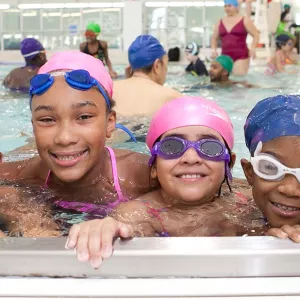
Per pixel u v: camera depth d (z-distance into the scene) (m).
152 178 1.99
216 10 13.21
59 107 1.76
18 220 1.75
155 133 1.98
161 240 1.08
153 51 3.68
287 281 1.01
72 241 1.06
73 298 0.98
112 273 1.03
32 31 13.82
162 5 13.35
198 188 1.80
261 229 1.64
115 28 13.52
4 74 7.76
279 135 1.55
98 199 2.00
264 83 6.00
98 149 1.87
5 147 2.85
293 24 11.10
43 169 2.12
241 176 2.38
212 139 1.82
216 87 5.61
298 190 1.48
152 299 0.98
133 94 3.38
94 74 1.94
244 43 7.43
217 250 1.02
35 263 1.02
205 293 0.98
